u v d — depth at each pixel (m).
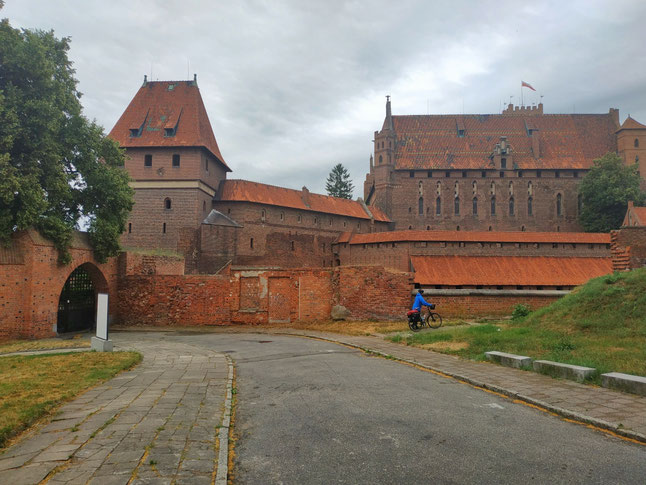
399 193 82.62
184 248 52.28
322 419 7.08
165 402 8.15
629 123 80.12
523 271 34.16
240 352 15.48
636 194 67.50
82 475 4.80
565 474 4.89
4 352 16.12
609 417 6.69
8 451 5.58
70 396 8.45
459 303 28.33
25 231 21.05
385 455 5.52
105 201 26.25
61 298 24.48
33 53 21.05
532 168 81.50
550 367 9.68
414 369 11.34
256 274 24.58
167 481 4.67
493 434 6.21
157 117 55.88
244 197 58.12
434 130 88.00
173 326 25.19
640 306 13.12
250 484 4.80
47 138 21.73
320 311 23.58
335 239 68.69
